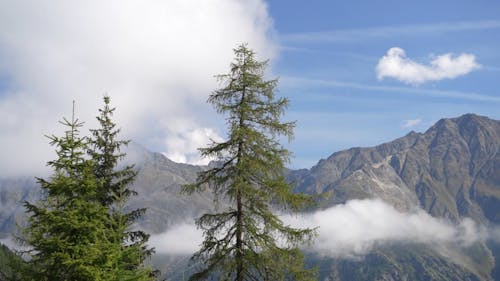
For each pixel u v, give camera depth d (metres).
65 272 16.27
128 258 17.47
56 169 16.84
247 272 21.86
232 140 21.86
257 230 21.70
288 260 21.48
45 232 16.25
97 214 16.72
